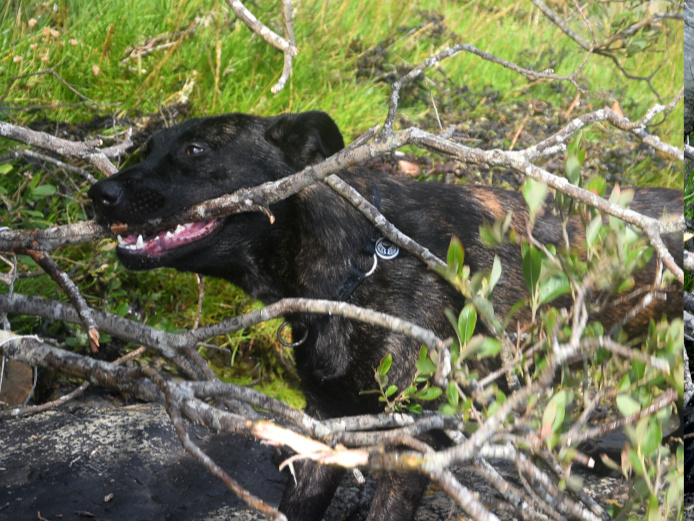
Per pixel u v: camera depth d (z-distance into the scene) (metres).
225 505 4.23
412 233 4.02
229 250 4.04
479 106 8.23
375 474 4.74
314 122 4.07
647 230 2.05
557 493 2.17
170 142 4.02
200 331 2.62
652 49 3.72
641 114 8.16
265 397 2.21
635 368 2.18
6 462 4.51
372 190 4.03
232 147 4.03
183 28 7.98
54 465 4.48
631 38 3.67
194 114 7.20
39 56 7.05
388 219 4.03
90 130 6.46
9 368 5.24
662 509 2.19
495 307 4.00
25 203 5.77
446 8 10.20
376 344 3.89
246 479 4.51
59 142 3.13
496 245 4.07
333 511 4.43
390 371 3.89
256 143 4.09
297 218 3.99
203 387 2.20
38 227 5.49
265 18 8.30
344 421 2.35
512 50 9.59
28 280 5.61
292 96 7.74
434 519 4.19
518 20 10.31
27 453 4.61
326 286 3.94
